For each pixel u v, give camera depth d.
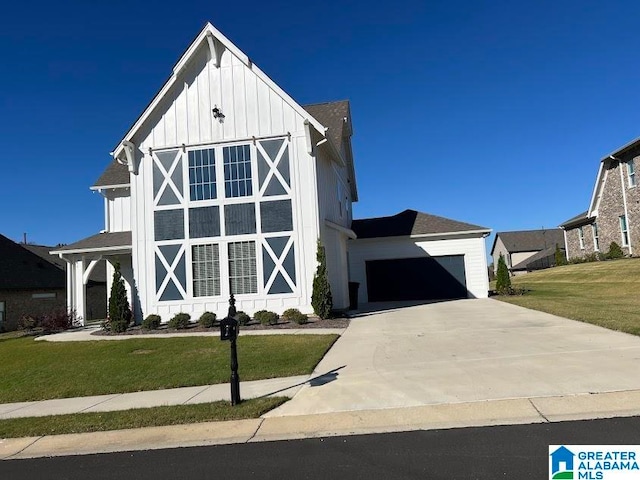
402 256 24.50
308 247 17.39
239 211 17.84
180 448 6.02
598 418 5.78
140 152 18.48
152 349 12.97
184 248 17.98
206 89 18.33
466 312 16.86
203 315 16.67
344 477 4.75
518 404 6.44
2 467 5.86
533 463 4.75
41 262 32.88
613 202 30.23
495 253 75.81
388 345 11.30
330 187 20.70
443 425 5.99
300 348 11.55
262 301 17.47
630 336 10.19
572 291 22.95
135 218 18.30
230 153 18.08
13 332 24.23
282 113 17.89
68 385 10.00
